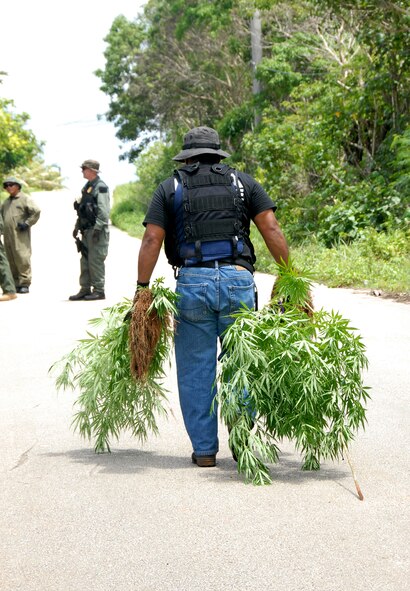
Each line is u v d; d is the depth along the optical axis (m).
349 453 7.17
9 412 8.95
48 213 62.44
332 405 6.39
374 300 17.14
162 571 4.84
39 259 31.33
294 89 34.06
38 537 5.42
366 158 28.17
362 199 25.95
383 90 27.31
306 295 6.65
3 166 72.44
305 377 6.31
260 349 6.38
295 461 6.99
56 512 5.87
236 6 47.50
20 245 20.47
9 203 20.56
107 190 18.56
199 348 6.74
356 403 6.49
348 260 21.59
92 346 7.02
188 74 56.31
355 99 27.94
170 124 64.00
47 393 9.79
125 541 5.30
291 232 28.09
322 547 5.12
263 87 41.50
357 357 6.47
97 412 7.14
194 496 6.10
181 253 6.71
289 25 40.91
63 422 8.48
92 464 7.00
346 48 33.31
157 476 6.62
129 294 19.50
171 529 5.47
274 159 30.83
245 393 6.40
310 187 30.17
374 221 25.31
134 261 29.16
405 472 6.61
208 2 50.28
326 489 6.21
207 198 6.65
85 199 18.47
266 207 6.75
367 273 20.39
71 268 27.53
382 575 4.72
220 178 6.71
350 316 14.84
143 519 5.67
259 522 5.55
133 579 4.76
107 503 6.02
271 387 6.42
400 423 8.08
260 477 6.33
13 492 6.34
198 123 58.19
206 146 6.79
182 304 6.69
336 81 29.28
